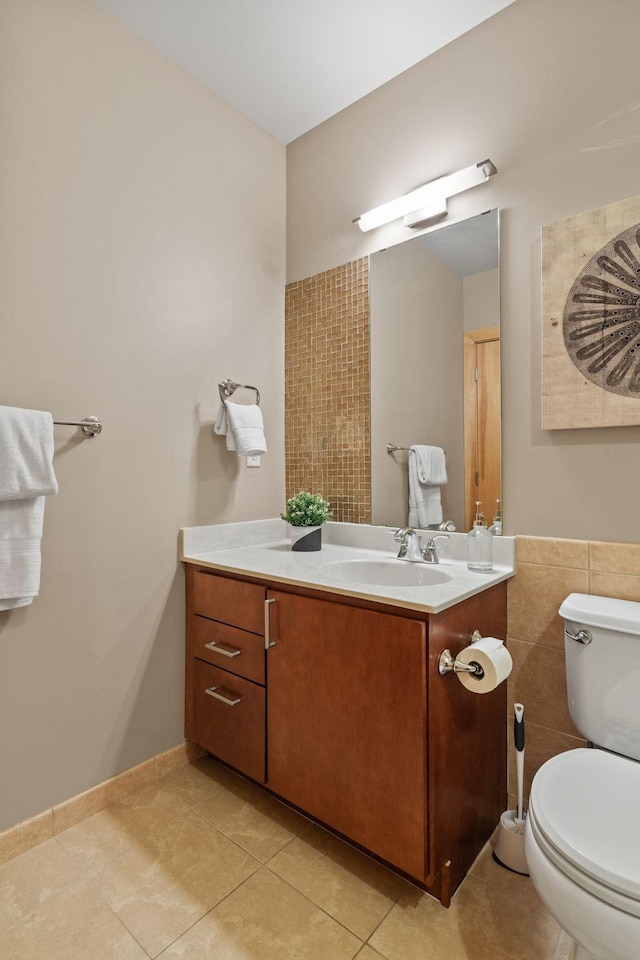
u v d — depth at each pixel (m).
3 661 1.39
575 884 0.83
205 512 1.94
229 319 2.03
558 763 1.11
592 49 1.43
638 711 1.18
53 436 1.44
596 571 1.42
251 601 1.57
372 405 1.96
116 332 1.65
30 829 1.43
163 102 1.79
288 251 2.28
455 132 1.71
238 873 1.33
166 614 1.80
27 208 1.44
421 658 1.15
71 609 1.54
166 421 1.81
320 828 1.51
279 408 2.26
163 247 1.80
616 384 1.37
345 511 2.06
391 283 1.90
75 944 1.12
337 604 1.33
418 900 1.24
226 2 1.57
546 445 1.52
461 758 1.29
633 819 0.93
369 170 1.97
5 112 1.39
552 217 1.50
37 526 1.37
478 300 1.65
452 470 1.71
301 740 1.43
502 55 1.60
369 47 1.74
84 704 1.57
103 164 1.62
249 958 1.09
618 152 1.39
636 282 1.34
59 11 1.50
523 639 1.54
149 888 1.28
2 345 1.39
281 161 2.28
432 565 1.63
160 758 1.77
